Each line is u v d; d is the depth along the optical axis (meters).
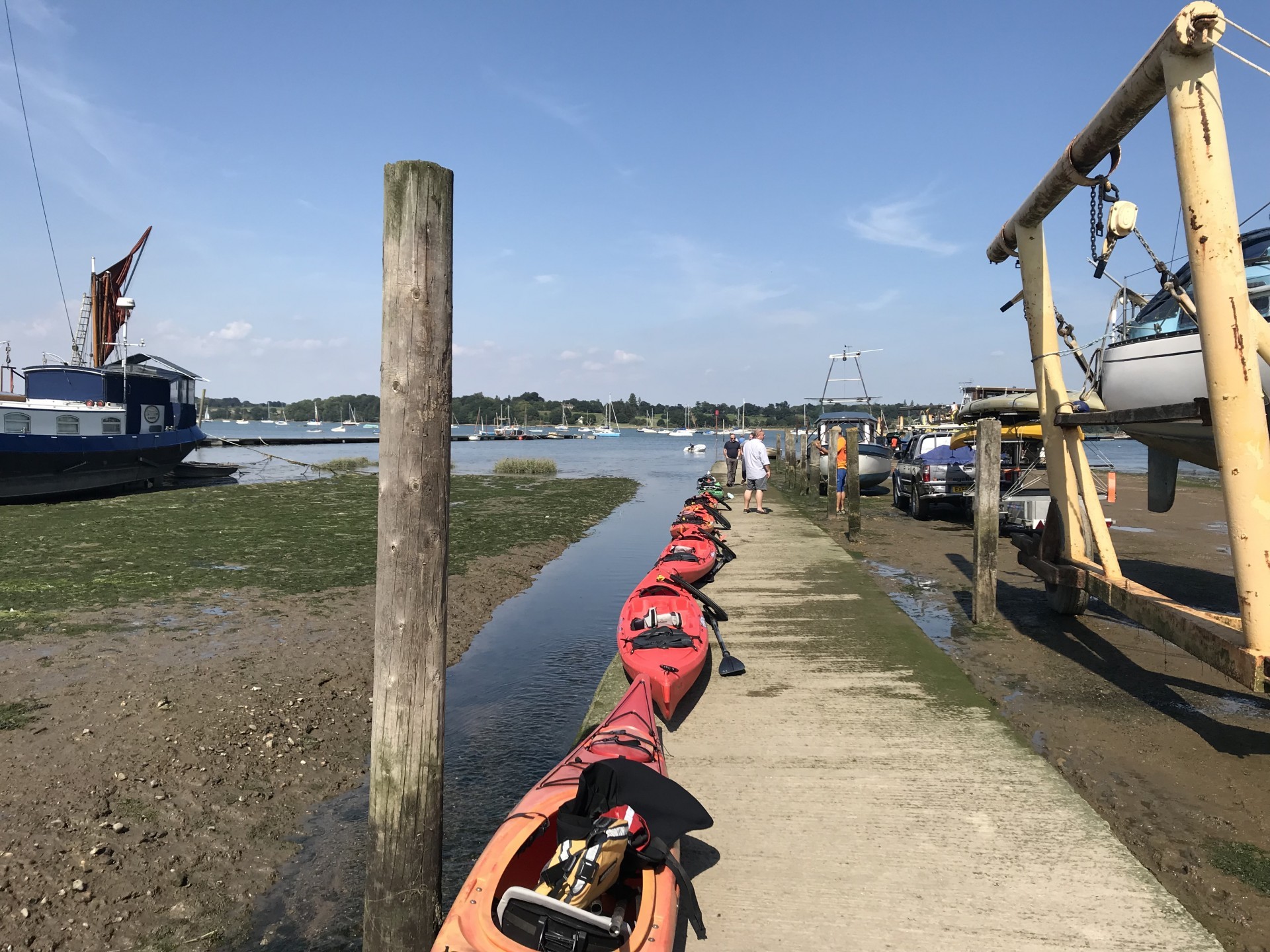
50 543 15.34
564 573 14.23
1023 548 9.57
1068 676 7.39
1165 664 7.73
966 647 8.39
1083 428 8.86
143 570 12.74
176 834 4.92
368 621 9.86
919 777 5.16
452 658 9.02
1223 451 5.03
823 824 4.57
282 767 5.89
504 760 6.32
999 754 5.51
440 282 3.51
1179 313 8.45
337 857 4.82
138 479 27.22
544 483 34.41
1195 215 4.93
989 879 4.00
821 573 11.88
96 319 32.91
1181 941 3.52
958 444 19.08
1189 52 4.85
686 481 38.47
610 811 3.77
